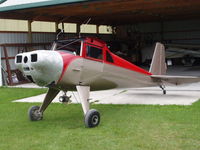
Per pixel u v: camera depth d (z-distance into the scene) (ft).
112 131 17.25
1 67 42.27
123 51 71.41
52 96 20.80
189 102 25.41
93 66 19.80
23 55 17.13
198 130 16.93
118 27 79.05
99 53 20.35
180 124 18.25
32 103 27.55
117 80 22.16
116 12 47.29
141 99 27.86
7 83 43.01
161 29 78.33
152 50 70.85
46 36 52.16
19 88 38.52
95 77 20.17
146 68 64.54
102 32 73.20
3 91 36.11
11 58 44.45
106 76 21.02
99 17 56.08
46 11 41.98
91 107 24.56
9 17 42.88
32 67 16.76
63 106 25.50
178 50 64.85
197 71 53.93
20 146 15.16
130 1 34.73
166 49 66.23
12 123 20.03
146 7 41.75
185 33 75.36
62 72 17.78
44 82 17.72
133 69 23.57
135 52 71.67
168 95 29.68
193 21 73.82
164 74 28.09
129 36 76.59
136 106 24.36
